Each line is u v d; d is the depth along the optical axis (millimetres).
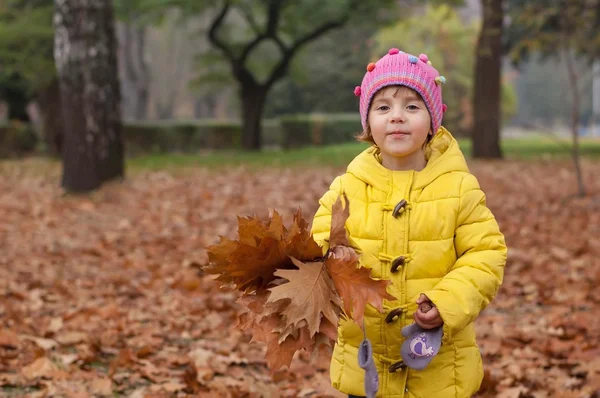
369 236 2721
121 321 5465
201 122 31469
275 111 44531
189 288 6547
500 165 18719
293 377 4535
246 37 31625
